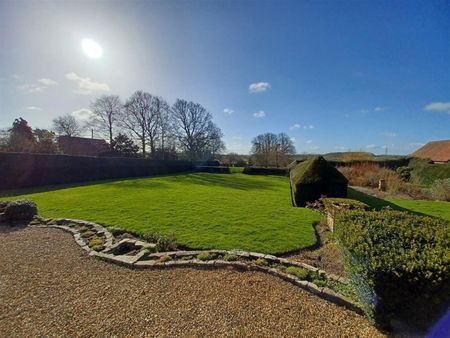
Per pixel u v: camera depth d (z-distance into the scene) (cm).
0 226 655
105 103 3419
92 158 1998
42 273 399
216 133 3978
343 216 343
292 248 497
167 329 268
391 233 278
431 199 1271
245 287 350
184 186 1495
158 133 3662
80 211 803
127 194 1144
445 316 217
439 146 2942
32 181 1543
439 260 214
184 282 366
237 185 1639
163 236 533
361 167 1969
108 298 327
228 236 555
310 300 320
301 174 1039
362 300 268
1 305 314
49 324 279
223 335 258
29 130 2681
